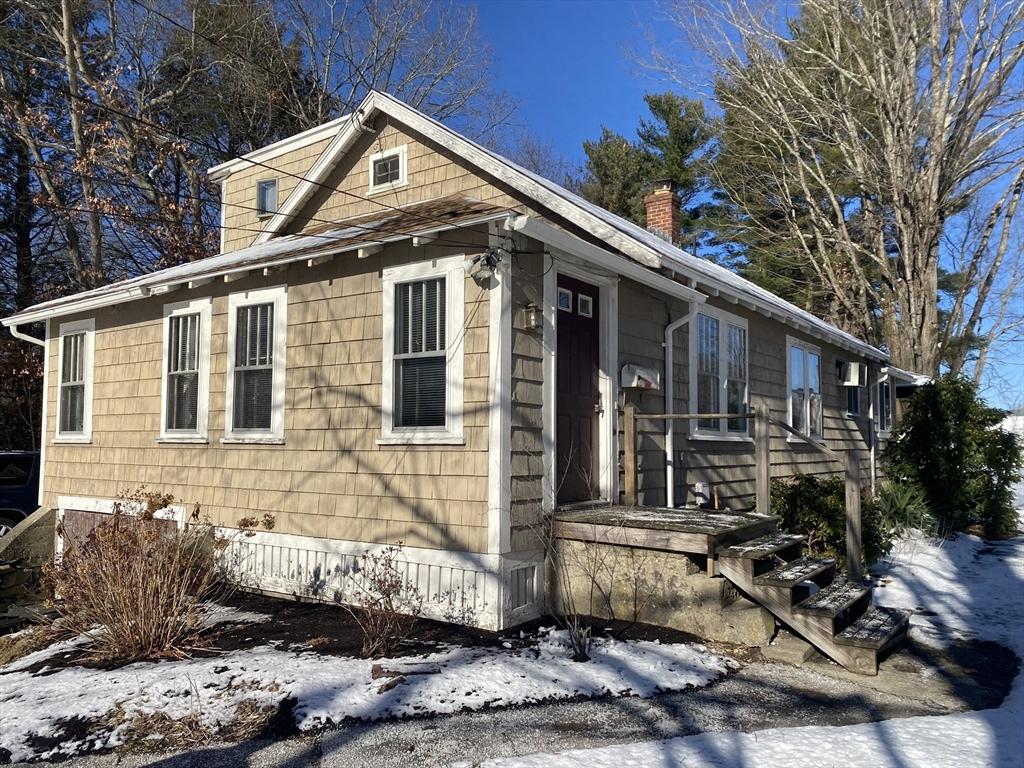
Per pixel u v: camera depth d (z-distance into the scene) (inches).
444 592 279.6
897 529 478.0
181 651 246.2
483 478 274.1
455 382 284.7
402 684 210.5
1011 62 818.2
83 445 451.2
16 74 851.4
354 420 315.0
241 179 583.8
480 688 208.7
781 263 1175.0
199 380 381.7
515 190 373.7
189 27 909.8
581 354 332.2
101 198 799.7
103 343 446.0
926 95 884.0
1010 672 240.2
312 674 218.8
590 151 1393.9
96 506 433.4
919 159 916.0
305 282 339.3
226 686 213.6
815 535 380.8
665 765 165.0
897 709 204.8
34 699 209.2
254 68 973.8
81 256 867.4
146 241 878.4
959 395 567.5
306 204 462.6
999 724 191.3
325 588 315.6
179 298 397.7
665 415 332.2
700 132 1331.2
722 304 458.6
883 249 982.4
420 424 296.4
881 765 165.3
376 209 429.1
